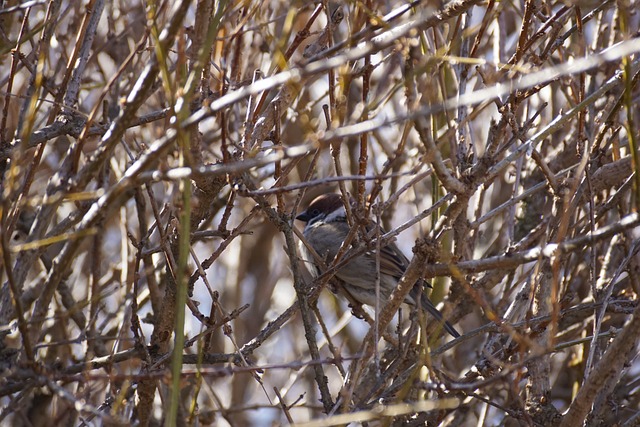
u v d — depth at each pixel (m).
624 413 9.31
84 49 7.49
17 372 5.86
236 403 12.19
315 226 11.02
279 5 9.74
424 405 5.77
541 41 8.84
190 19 8.42
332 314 13.35
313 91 11.48
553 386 10.41
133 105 5.64
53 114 7.27
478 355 9.80
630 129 5.76
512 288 8.94
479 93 4.87
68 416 8.70
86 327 8.23
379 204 6.98
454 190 6.05
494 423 10.44
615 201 8.03
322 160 12.22
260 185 10.42
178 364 5.37
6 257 5.67
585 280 9.98
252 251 13.91
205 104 5.95
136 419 7.99
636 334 6.05
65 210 10.51
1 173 7.34
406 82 5.82
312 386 12.08
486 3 8.24
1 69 10.16
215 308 7.29
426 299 9.10
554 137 10.81
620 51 4.67
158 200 11.91
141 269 10.38
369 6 6.77
